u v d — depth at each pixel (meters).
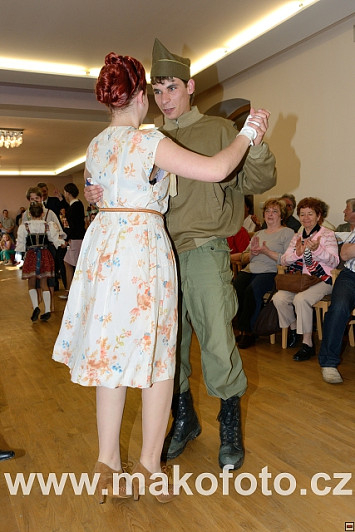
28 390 3.23
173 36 5.30
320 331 4.11
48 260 5.40
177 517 1.78
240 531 1.68
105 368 1.65
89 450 2.33
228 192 2.11
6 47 5.48
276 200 4.50
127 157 1.65
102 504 1.88
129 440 2.42
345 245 3.35
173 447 2.21
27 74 6.02
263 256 4.42
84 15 4.70
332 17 4.52
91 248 1.74
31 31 5.05
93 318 1.67
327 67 4.93
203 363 2.11
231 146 1.66
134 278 1.66
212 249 2.08
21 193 17.48
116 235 1.69
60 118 7.79
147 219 1.71
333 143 4.95
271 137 5.82
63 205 8.53
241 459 2.10
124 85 1.69
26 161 14.75
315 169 5.21
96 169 1.74
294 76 5.38
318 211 3.92
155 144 1.61
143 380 1.65
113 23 4.92
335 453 2.21
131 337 1.66
